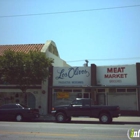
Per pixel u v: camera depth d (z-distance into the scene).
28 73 23.06
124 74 25.16
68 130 12.69
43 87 26.38
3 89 27.23
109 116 17.72
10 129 13.15
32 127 14.15
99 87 24.89
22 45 31.09
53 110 18.98
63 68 26.66
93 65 25.78
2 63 23.17
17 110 20.02
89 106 18.33
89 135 10.85
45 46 28.75
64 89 26.33
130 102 24.70
